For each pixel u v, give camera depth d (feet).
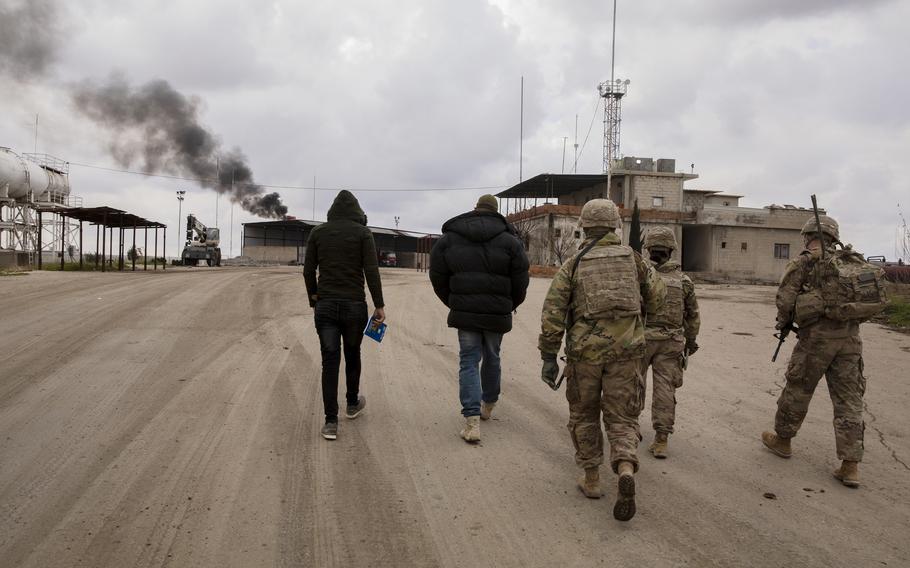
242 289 54.95
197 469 14.11
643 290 13.01
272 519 11.82
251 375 23.13
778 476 14.87
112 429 16.58
